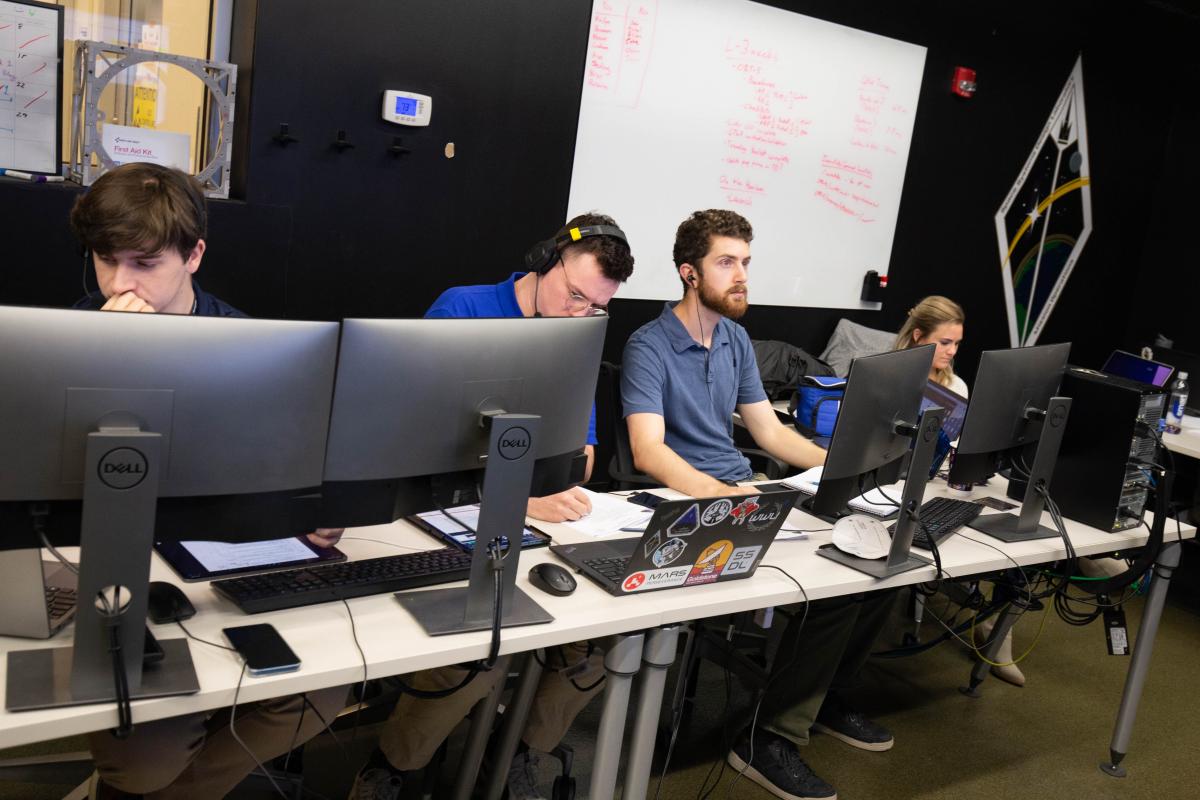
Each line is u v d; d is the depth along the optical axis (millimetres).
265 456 1412
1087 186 5859
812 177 4727
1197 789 2799
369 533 1925
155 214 1711
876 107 4840
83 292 2678
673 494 2477
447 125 3465
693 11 4164
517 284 2418
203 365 1323
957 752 2836
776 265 4746
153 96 3076
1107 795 2711
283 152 3146
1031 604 2859
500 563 1568
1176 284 6113
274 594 1577
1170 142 6141
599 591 1809
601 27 3945
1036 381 2510
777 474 3068
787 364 4336
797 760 2518
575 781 2311
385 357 1484
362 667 1432
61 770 1917
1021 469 2596
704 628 2660
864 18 4691
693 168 4352
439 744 2041
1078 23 5496
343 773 2320
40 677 1271
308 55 3121
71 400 1243
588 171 4082
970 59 5141
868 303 5117
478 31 3447
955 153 5230
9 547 1281
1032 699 3223
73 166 2793
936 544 2318
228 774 1707
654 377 2729
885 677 3258
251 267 3014
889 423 2148
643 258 4336
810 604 2467
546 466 1762
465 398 1587
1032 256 5738
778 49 4449
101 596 1226
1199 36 5969
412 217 3469
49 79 2670
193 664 1354
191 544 1723
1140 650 2754
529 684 2027
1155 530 2598
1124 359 4348
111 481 1200
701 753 2643
